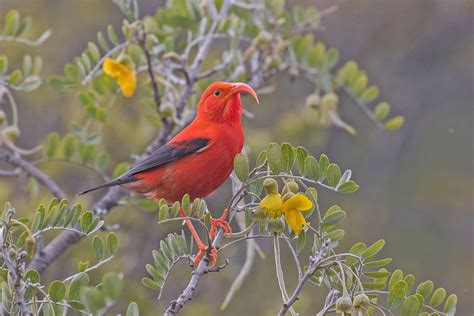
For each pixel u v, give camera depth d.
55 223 7.61
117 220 14.48
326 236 7.44
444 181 22.05
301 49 12.90
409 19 22.92
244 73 12.45
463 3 22.97
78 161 11.96
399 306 7.16
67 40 19.02
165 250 7.85
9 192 14.31
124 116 15.16
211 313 14.56
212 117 10.14
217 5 12.66
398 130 21.88
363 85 12.73
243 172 7.35
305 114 16.30
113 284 6.93
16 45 16.70
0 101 11.27
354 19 22.50
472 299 19.83
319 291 16.12
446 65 23.41
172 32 12.76
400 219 21.17
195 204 7.75
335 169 7.32
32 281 7.37
